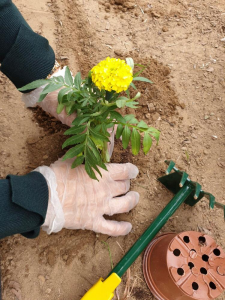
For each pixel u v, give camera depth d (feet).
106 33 2.16
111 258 1.55
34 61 1.28
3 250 1.53
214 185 1.73
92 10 2.26
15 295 1.45
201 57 2.08
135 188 1.71
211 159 1.79
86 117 1.19
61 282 1.49
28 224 1.13
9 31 1.20
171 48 2.11
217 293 1.20
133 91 1.88
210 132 1.85
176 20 2.23
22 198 1.09
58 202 1.27
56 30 2.15
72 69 2.00
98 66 1.00
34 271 1.50
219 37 2.15
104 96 1.11
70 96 1.14
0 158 1.71
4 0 1.18
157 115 1.87
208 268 1.24
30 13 2.20
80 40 2.12
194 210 1.67
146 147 1.18
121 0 2.30
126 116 1.24
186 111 1.91
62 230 1.57
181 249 1.27
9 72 1.30
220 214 1.66
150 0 2.32
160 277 1.35
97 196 1.43
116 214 1.64
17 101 1.87
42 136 1.77
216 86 1.97
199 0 2.31
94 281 1.50
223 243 1.60
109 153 1.61
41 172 1.33
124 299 1.44
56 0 2.26
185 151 1.80
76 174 1.43
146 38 2.16
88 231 1.59
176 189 1.63
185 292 1.19
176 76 2.01
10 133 1.78
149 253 1.51
